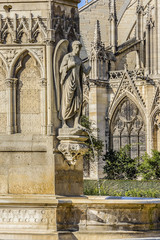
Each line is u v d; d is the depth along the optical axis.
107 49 77.88
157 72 70.69
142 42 76.38
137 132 72.06
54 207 18.52
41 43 20.19
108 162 66.94
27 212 18.61
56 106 20.09
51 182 19.42
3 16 20.50
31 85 20.28
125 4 88.69
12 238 18.28
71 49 20.86
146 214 19.42
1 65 20.45
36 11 20.41
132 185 46.12
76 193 20.75
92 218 18.98
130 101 72.56
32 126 20.20
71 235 18.48
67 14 21.02
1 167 19.69
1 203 18.56
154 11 71.25
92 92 73.56
